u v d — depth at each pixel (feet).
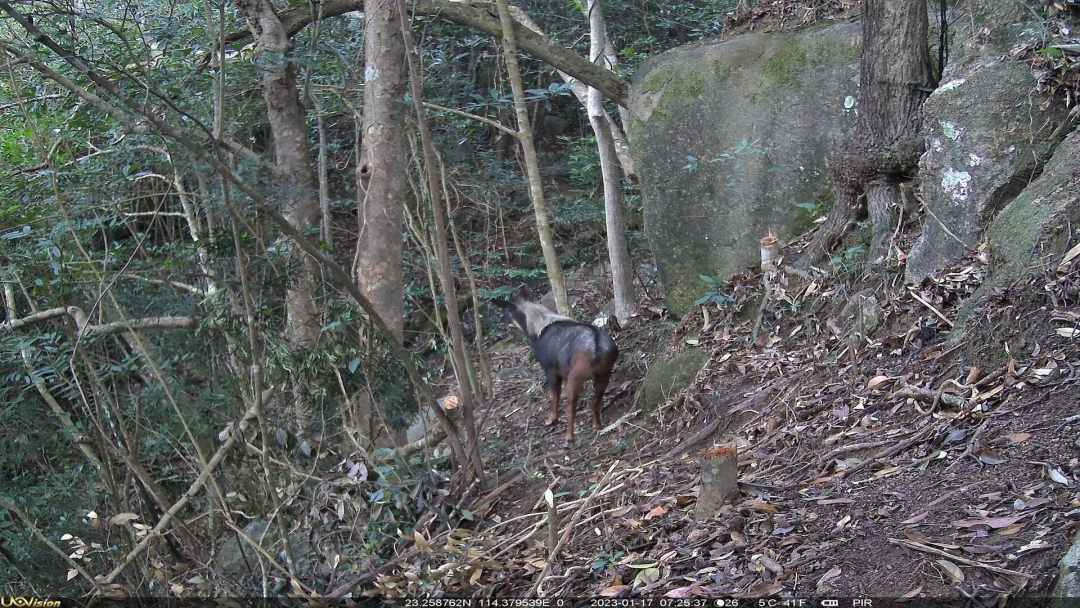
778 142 23.17
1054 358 13.08
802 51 23.17
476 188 29.81
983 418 12.66
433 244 23.27
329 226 21.74
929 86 18.65
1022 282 14.58
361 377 18.66
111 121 18.98
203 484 17.79
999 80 17.08
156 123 14.23
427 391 17.65
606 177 26.81
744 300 21.59
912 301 16.96
